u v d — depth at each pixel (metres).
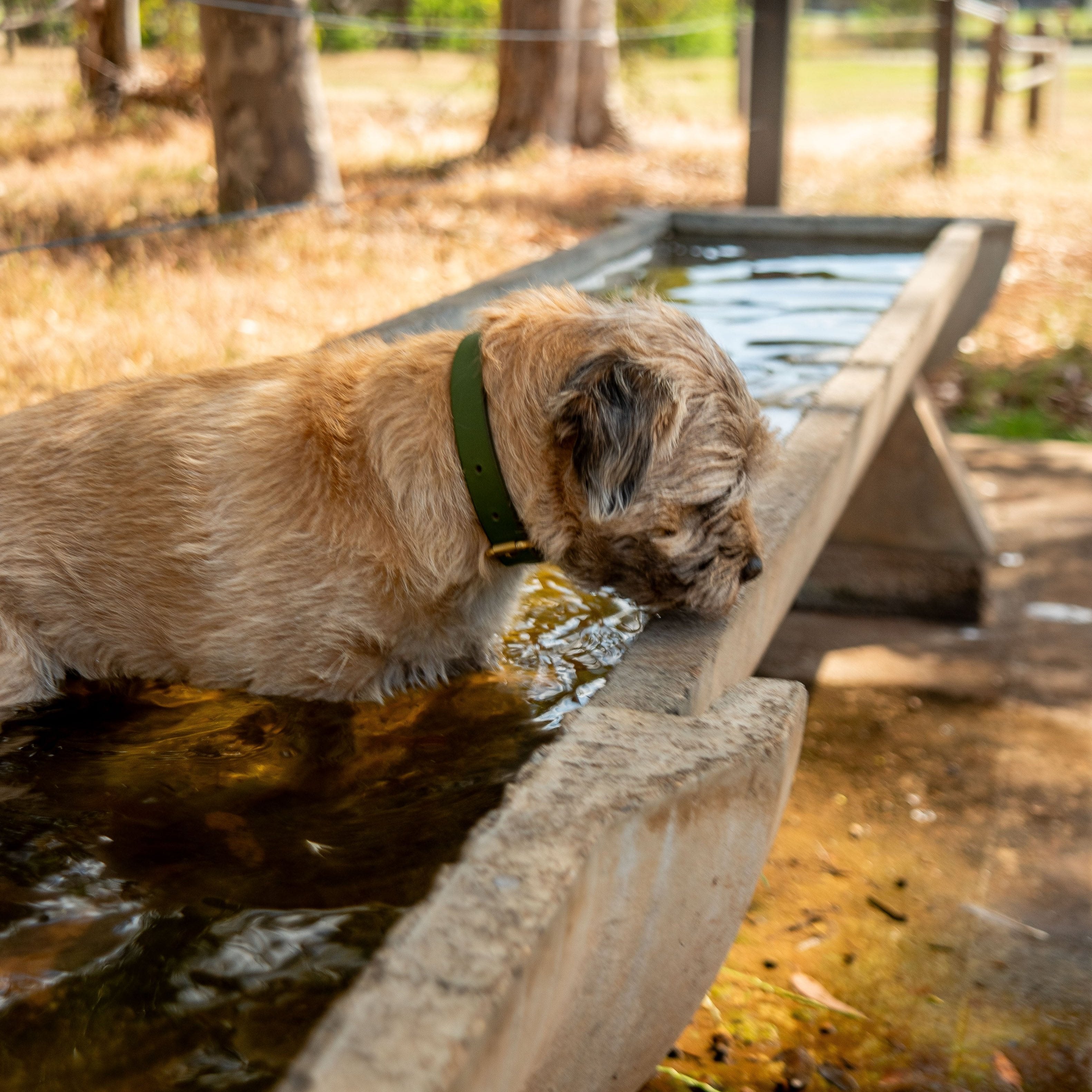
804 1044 1.00
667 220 2.54
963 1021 1.04
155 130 4.70
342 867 0.65
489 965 0.43
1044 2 17.30
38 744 0.81
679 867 0.60
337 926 0.60
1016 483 2.47
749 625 0.87
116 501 0.87
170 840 0.69
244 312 2.02
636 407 0.79
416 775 0.76
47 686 0.90
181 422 0.89
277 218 2.93
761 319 1.79
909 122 7.10
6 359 1.66
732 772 0.61
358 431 0.86
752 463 0.87
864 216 2.43
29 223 2.64
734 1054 0.98
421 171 4.17
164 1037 0.53
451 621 0.88
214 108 3.12
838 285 2.05
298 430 0.86
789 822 1.35
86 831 0.70
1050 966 1.12
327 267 2.44
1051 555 2.16
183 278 2.27
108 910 0.62
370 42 10.85
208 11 3.05
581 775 0.58
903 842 1.32
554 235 3.04
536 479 0.84
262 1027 0.54
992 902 1.22
